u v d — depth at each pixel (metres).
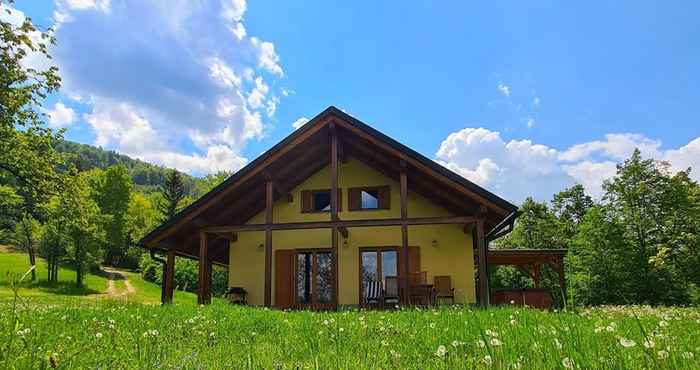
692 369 2.11
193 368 2.64
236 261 16.53
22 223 37.75
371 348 3.38
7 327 3.47
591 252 32.38
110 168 55.94
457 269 15.24
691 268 28.73
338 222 13.33
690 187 32.47
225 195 13.95
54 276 42.09
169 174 59.66
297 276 16.19
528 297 13.27
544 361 2.30
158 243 14.24
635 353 2.60
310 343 2.96
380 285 14.50
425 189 15.64
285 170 15.20
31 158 20.95
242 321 5.50
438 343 3.46
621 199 33.69
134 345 3.48
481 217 12.87
